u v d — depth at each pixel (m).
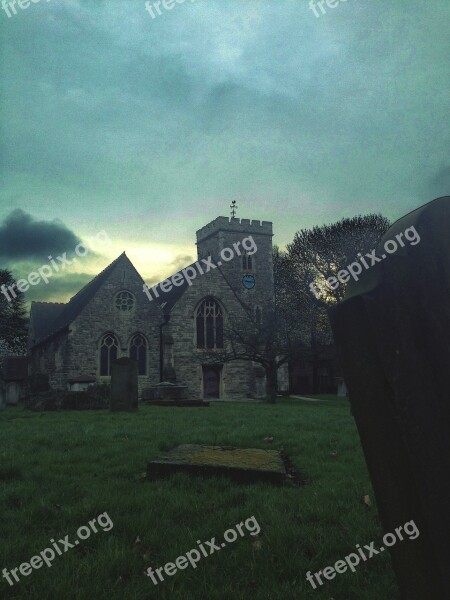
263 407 19.38
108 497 4.45
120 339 33.28
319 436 8.37
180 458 5.79
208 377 35.03
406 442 1.91
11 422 12.62
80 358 32.00
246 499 4.52
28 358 45.34
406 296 2.01
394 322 2.00
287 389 39.31
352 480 5.13
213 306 35.72
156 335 34.28
